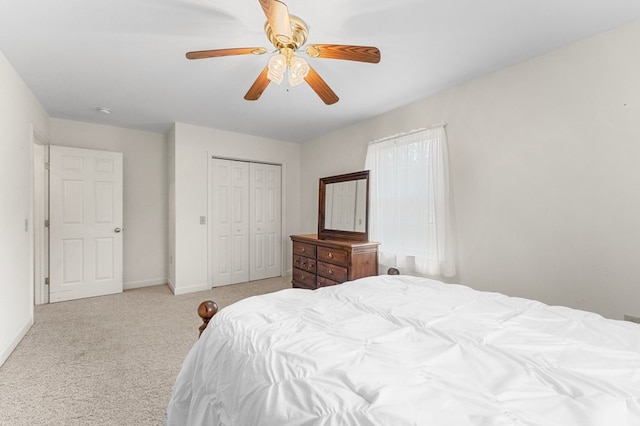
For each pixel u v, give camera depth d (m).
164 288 4.12
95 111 3.37
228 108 3.28
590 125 1.96
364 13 1.70
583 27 1.85
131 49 2.09
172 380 1.92
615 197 1.87
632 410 0.65
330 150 4.29
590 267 1.97
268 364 0.86
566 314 1.24
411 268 3.04
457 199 2.70
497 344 0.97
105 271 3.79
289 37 1.54
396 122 3.26
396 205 3.15
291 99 3.00
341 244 3.08
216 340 1.12
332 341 0.97
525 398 0.69
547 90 2.14
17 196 2.42
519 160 2.29
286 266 4.95
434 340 1.01
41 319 2.94
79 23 1.79
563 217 2.08
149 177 4.25
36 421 1.52
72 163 3.59
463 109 2.63
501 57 2.20
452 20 1.77
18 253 2.43
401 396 0.68
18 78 2.45
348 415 0.64
